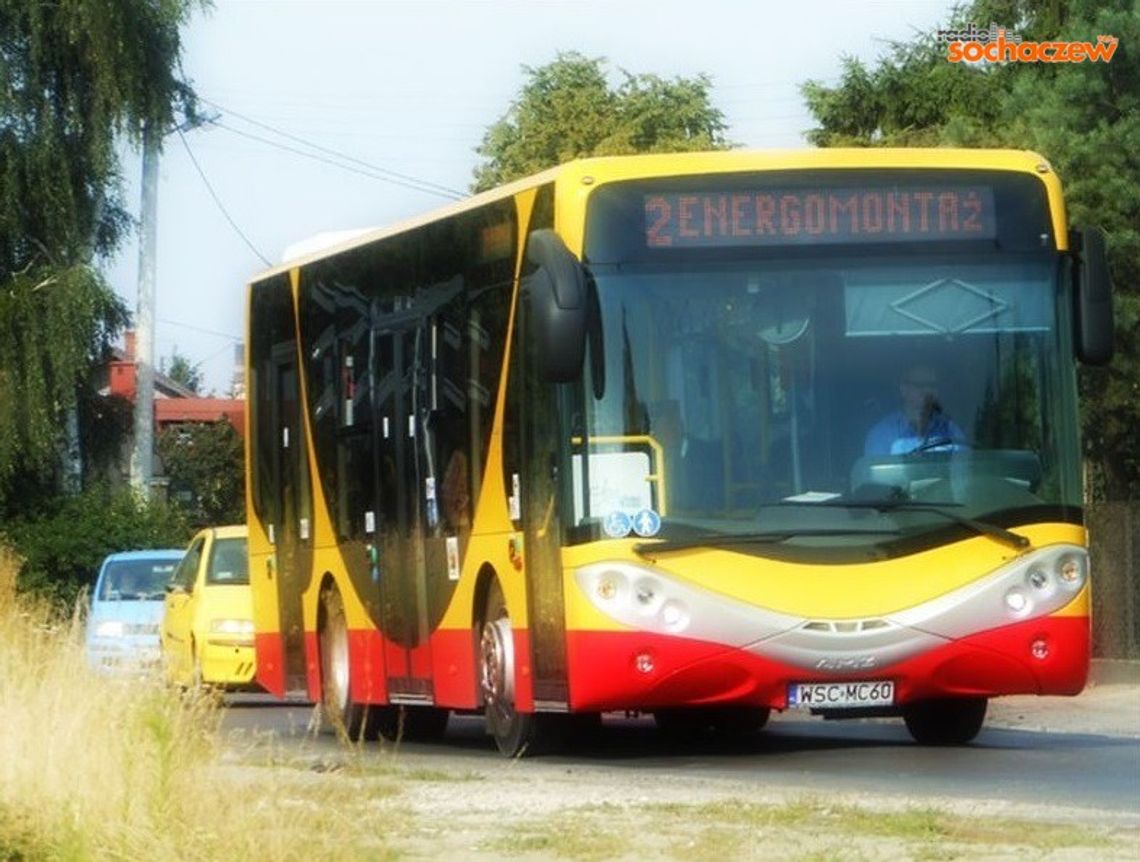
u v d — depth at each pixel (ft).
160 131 236.22
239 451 317.83
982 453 72.23
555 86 336.49
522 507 74.18
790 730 93.40
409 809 52.54
